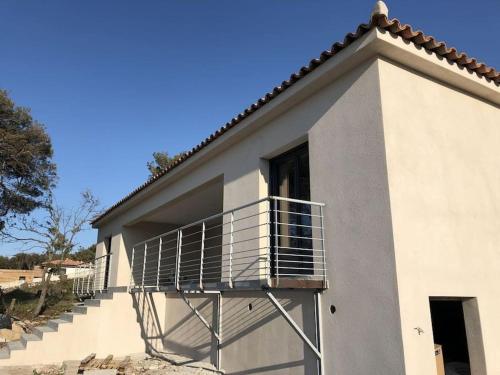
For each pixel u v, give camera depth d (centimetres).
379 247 454
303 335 510
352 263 485
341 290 492
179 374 737
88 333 944
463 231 517
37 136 2009
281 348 579
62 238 1939
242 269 699
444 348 604
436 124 536
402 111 500
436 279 465
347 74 541
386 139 472
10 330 1160
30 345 877
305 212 617
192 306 802
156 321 1011
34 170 2044
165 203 1080
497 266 543
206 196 1002
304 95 605
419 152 502
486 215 554
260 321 636
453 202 518
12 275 3506
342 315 484
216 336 737
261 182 698
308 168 632
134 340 988
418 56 502
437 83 559
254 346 641
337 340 484
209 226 1377
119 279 1323
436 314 626
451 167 533
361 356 450
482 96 616
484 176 573
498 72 573
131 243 1375
